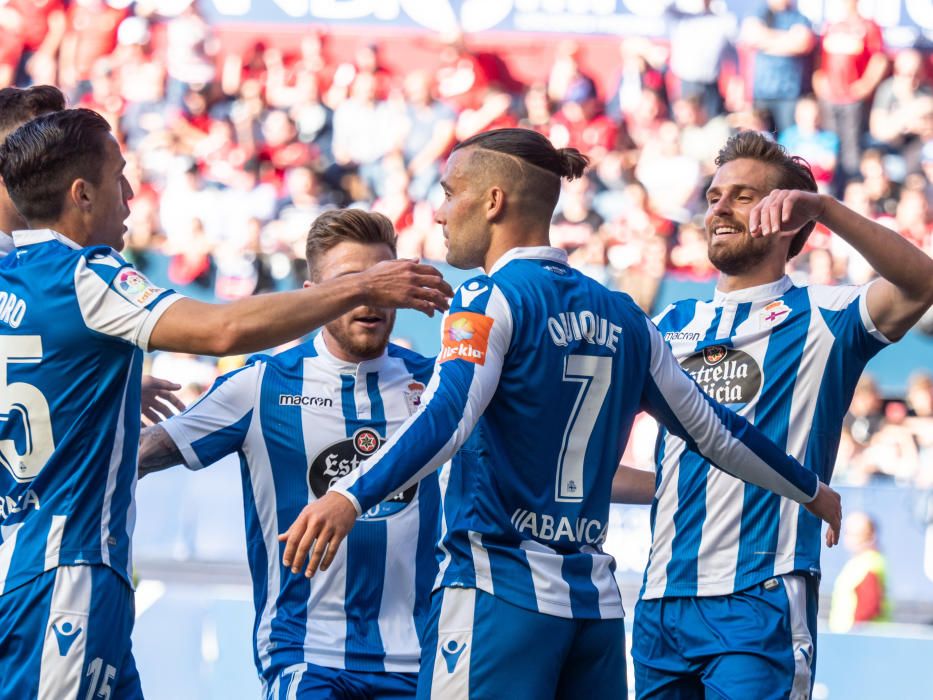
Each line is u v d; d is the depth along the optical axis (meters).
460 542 10.09
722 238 13.36
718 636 12.70
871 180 40.84
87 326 10.18
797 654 12.55
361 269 12.99
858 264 38.41
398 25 43.94
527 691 9.83
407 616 12.73
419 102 43.16
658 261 40.09
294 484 12.92
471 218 10.51
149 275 41.12
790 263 38.56
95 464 10.43
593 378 10.16
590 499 10.22
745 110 42.06
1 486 10.48
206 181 42.16
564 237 40.47
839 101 41.53
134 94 43.59
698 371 13.43
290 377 13.12
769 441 10.89
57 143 10.56
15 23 44.09
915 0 41.81
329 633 12.49
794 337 13.05
